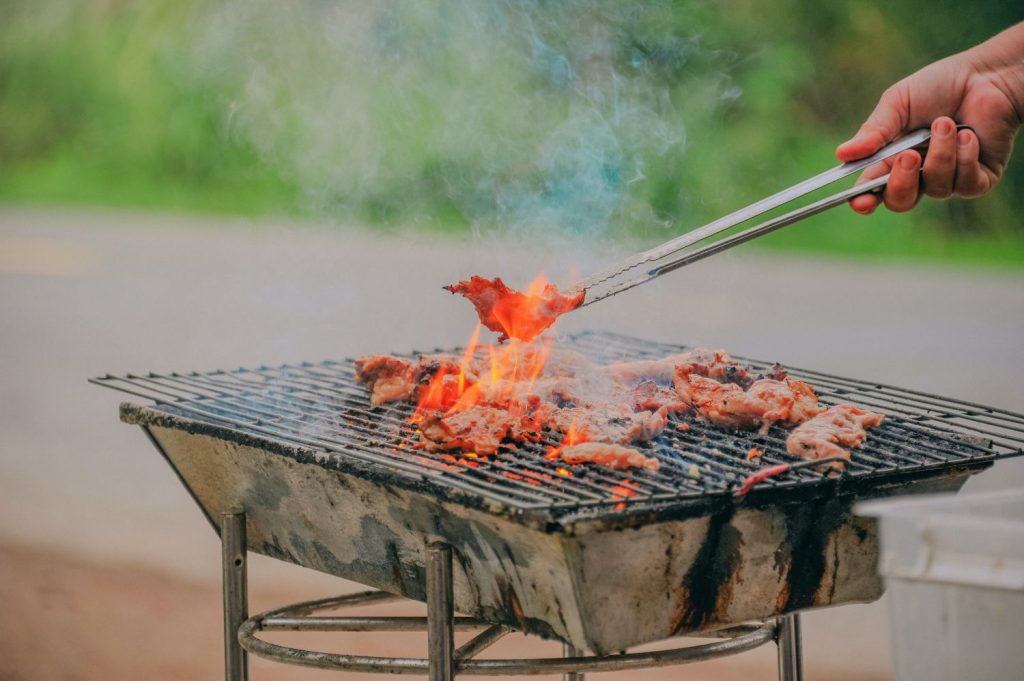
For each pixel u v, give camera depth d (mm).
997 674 1794
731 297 10453
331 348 8156
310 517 2443
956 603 1785
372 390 2637
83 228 15703
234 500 2615
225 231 15539
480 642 2391
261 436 2330
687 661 2332
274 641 3998
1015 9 15852
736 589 2102
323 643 3971
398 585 2338
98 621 4125
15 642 3965
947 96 2695
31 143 18859
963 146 2564
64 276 11727
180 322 9336
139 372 7719
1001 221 15117
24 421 6754
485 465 2125
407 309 9664
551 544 1890
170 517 5164
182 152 17781
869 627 3936
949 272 13602
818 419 2295
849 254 14602
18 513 5211
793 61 15445
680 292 10695
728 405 2342
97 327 9258
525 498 1902
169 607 4234
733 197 14875
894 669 1866
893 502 1860
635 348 3258
